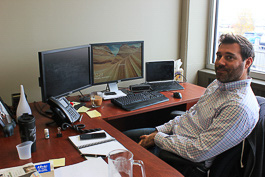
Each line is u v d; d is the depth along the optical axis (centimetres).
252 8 252
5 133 141
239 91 140
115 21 243
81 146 131
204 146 134
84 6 225
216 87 169
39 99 224
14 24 202
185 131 163
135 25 255
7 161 118
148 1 256
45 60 155
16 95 181
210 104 154
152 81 242
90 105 199
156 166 116
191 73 297
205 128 152
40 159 120
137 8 252
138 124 263
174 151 144
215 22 291
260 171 131
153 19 264
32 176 103
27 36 208
